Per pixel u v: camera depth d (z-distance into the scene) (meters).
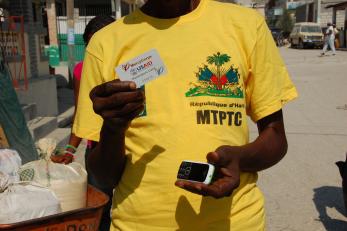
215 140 1.69
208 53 1.73
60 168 2.42
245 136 1.79
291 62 24.77
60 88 14.38
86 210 1.91
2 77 4.88
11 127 4.83
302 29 38.44
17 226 1.75
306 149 7.28
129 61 1.69
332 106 11.23
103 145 1.68
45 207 2.03
